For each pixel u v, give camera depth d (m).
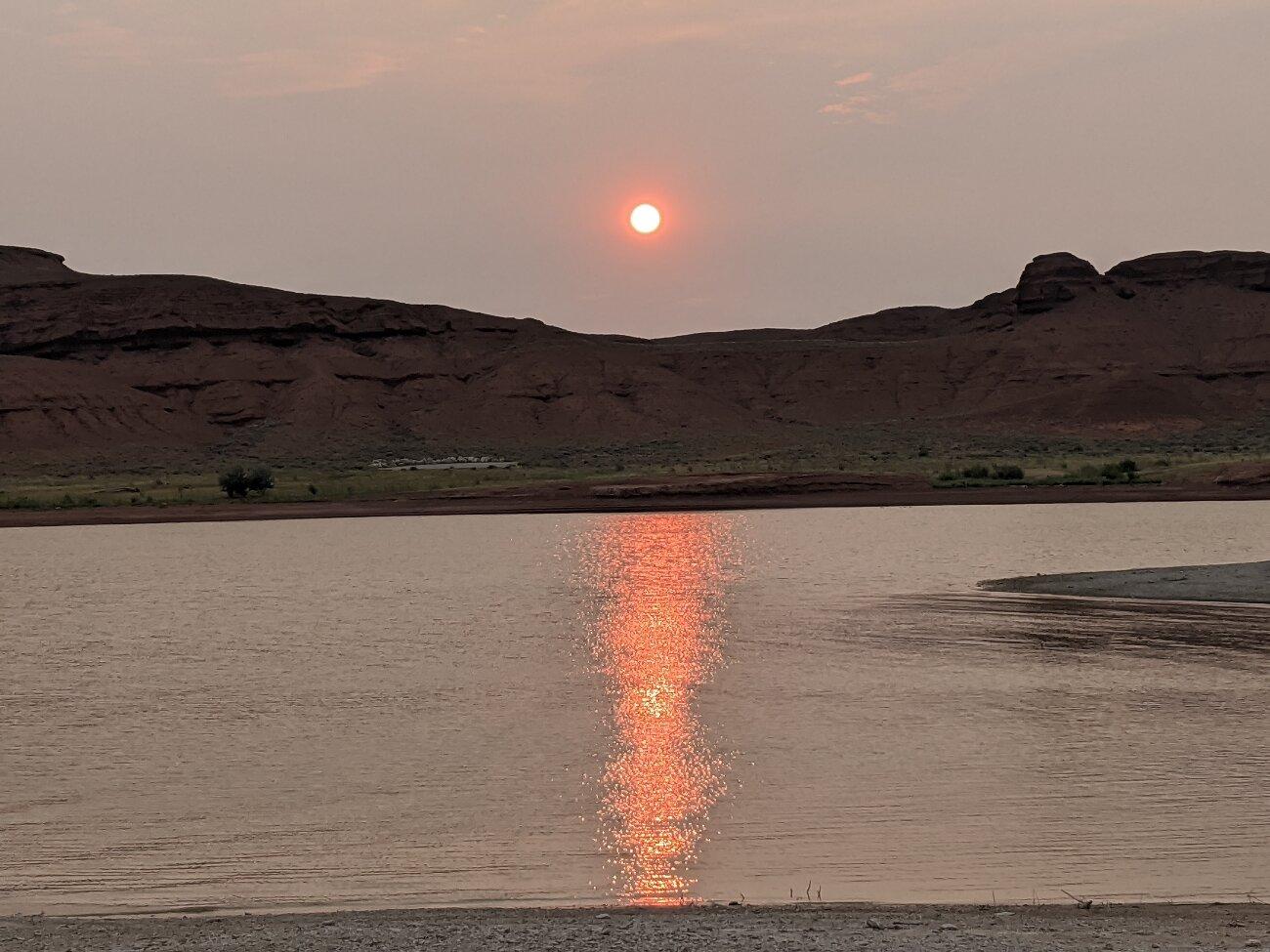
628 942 11.38
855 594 43.78
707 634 35.09
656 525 84.25
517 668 30.11
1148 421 182.12
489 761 20.92
